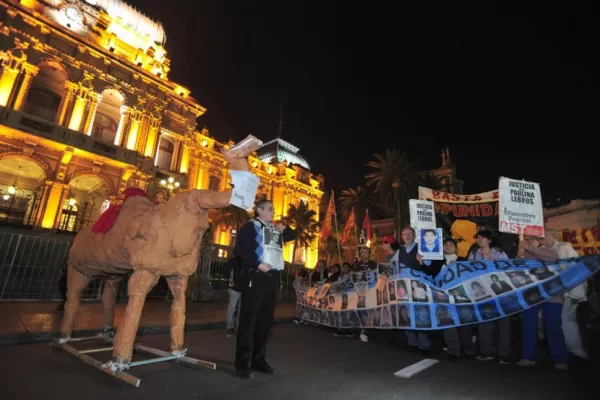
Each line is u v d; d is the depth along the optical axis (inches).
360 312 256.5
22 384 125.3
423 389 144.0
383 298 233.8
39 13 827.4
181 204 152.7
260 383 143.6
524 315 194.9
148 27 1058.7
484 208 341.4
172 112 1081.4
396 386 147.2
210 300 550.6
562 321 205.2
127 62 951.0
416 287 210.8
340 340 260.5
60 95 902.4
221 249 964.6
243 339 150.9
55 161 800.9
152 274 150.9
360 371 170.4
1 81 745.0
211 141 1295.5
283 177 1616.6
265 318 161.3
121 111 949.8
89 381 134.3
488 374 169.8
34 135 748.0
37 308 310.7
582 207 964.6
